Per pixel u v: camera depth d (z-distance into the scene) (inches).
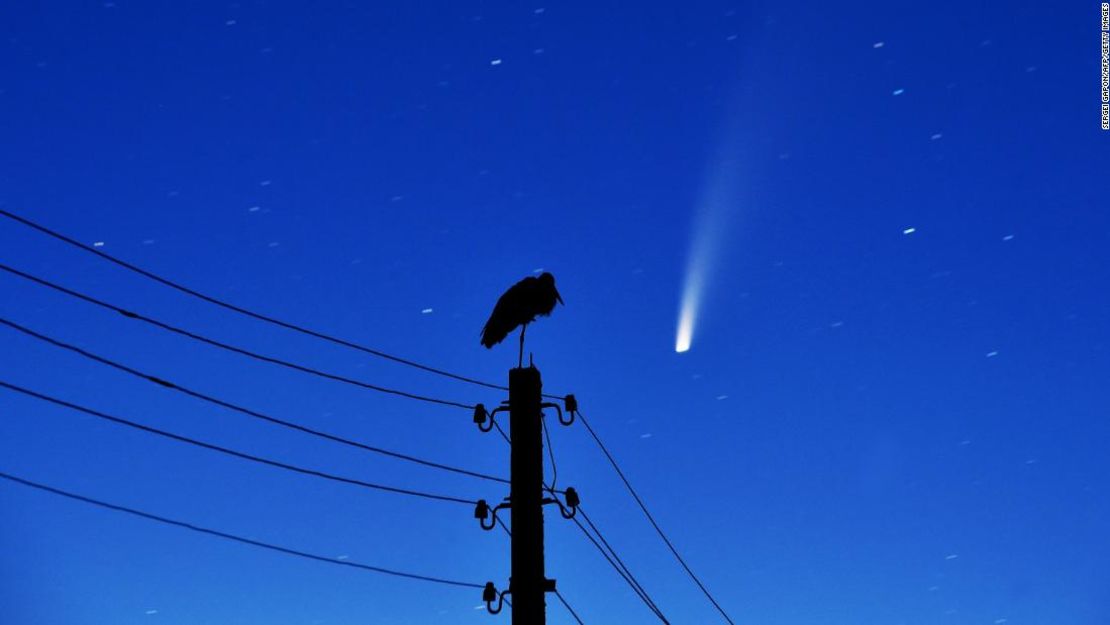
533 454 617.3
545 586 604.4
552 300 713.6
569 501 641.6
